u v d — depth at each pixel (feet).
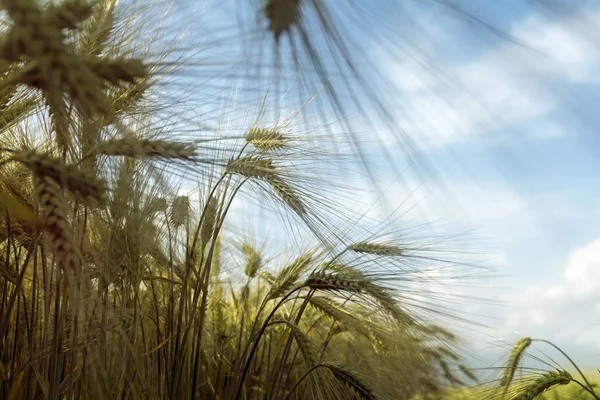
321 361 2.62
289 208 2.35
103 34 1.85
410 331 2.55
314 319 3.35
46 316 2.11
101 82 1.45
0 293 2.23
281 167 2.38
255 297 3.45
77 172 1.59
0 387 2.27
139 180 2.17
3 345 2.37
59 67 1.29
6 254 2.25
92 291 2.08
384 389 2.64
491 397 2.72
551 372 2.71
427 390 2.60
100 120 1.81
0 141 2.00
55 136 1.91
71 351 2.10
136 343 2.58
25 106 1.88
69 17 1.35
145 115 1.99
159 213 2.36
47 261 2.18
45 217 1.63
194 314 2.60
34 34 1.24
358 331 2.77
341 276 2.58
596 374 3.25
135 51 1.84
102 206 1.92
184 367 2.63
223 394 2.95
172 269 2.53
